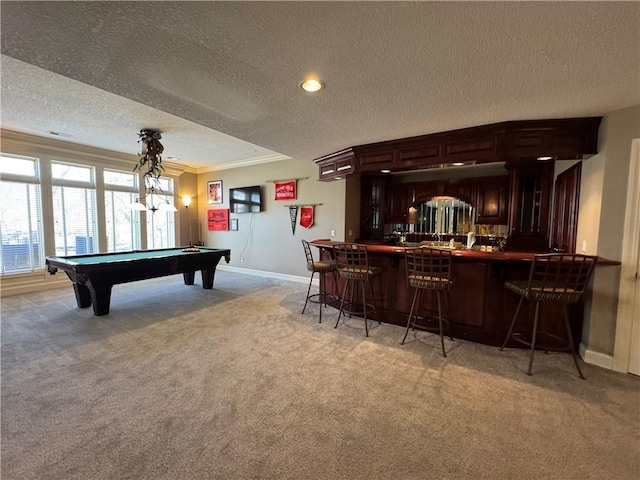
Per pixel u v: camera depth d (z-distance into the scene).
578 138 2.67
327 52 1.67
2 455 1.53
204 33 1.50
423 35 1.51
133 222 6.37
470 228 5.30
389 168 3.54
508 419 1.85
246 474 1.44
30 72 2.74
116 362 2.56
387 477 1.43
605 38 1.50
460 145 3.07
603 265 2.46
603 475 1.44
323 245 3.65
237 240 6.97
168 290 5.18
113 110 3.70
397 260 3.44
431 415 1.88
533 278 2.65
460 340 3.08
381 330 3.34
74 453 1.56
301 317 3.77
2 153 4.63
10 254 4.79
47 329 3.30
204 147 5.47
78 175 5.53
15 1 1.25
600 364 2.54
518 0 1.24
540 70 1.84
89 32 1.49
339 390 2.16
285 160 6.09
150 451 1.58
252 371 2.43
